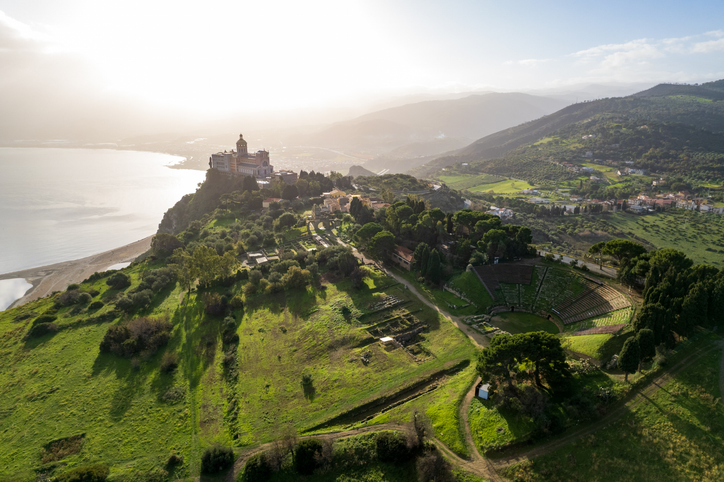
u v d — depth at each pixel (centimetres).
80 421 7894
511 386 7162
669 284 8562
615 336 8244
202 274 12794
